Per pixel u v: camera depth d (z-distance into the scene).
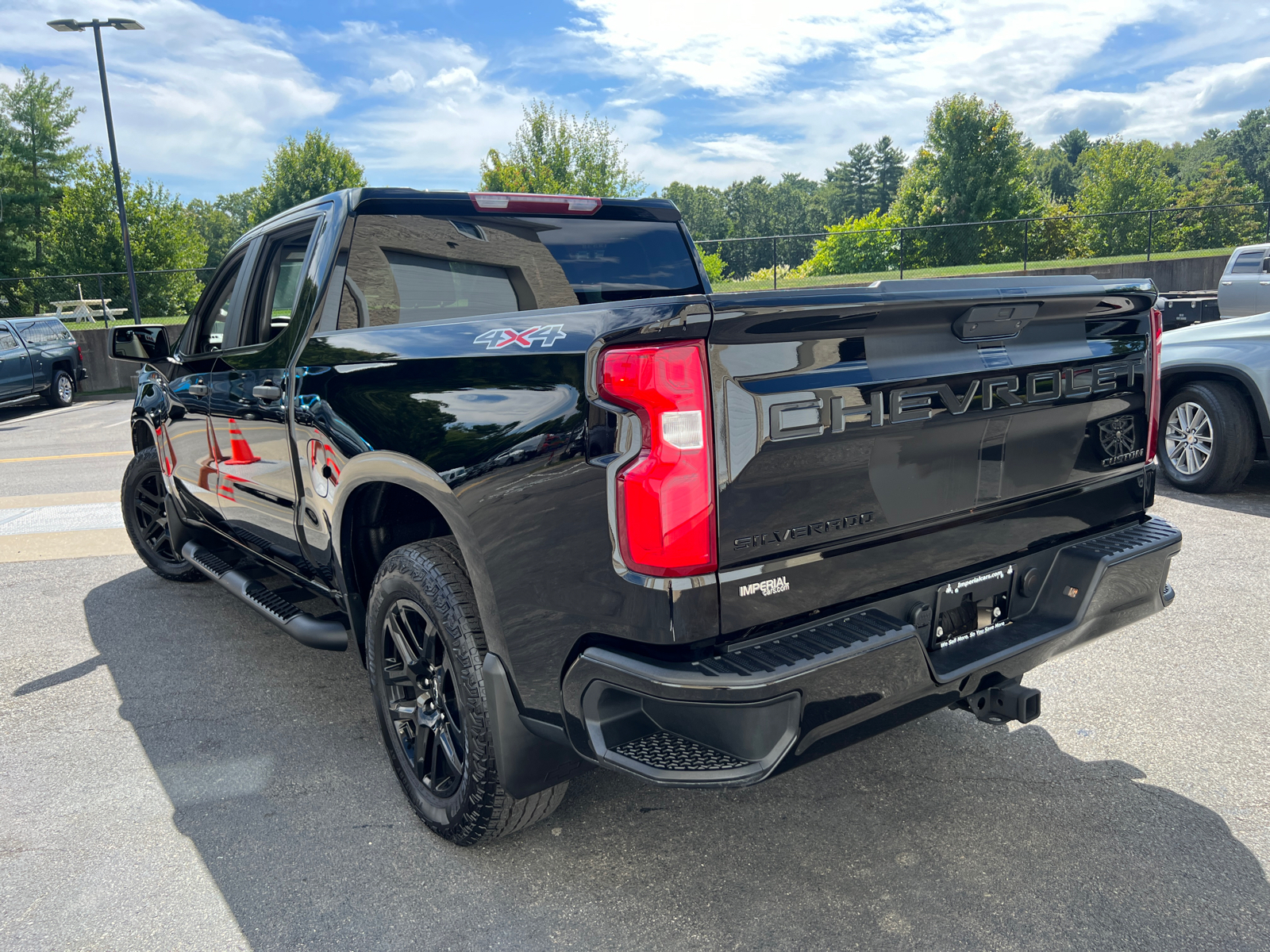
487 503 2.07
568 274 3.50
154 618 4.62
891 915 2.16
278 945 2.15
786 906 2.21
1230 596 4.26
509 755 2.20
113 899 2.35
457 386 2.19
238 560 4.31
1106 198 61.44
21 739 3.31
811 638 1.90
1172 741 2.98
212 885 2.39
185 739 3.28
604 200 3.58
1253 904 2.16
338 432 2.64
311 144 58.00
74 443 11.91
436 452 2.21
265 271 3.49
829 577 1.96
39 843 2.62
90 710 3.55
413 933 2.18
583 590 1.90
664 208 3.79
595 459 1.83
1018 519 2.36
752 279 20.39
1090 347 2.47
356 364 2.60
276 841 2.60
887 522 2.04
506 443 2.02
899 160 140.12
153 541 5.19
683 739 1.91
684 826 2.59
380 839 2.59
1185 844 2.41
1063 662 3.64
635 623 1.82
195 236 39.97
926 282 2.01
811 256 20.88
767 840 2.51
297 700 3.60
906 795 2.71
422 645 2.52
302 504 3.06
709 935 2.12
